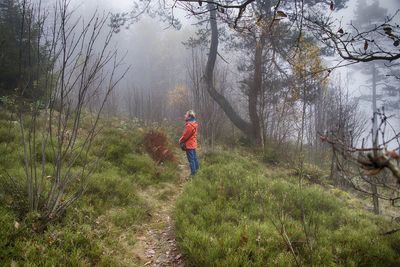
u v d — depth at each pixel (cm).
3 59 920
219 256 429
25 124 791
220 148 1180
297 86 1273
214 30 1411
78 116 462
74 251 399
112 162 775
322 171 1174
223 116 1399
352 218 618
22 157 638
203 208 587
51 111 436
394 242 506
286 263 410
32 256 373
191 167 859
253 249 443
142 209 604
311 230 515
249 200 640
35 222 431
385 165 151
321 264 418
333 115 1293
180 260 457
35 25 931
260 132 1455
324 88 1401
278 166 1181
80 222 480
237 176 785
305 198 675
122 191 629
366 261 442
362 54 339
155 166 838
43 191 507
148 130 1070
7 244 387
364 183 1042
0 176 522
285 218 551
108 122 1144
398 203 930
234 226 513
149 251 483
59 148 456
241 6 294
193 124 856
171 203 684
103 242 459
